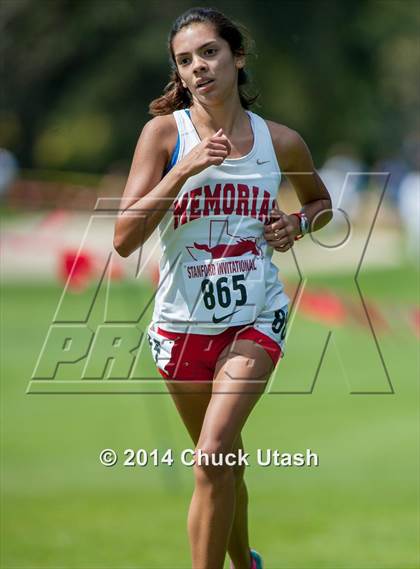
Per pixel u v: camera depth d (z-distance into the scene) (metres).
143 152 16.09
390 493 26.19
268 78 122.50
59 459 29.34
